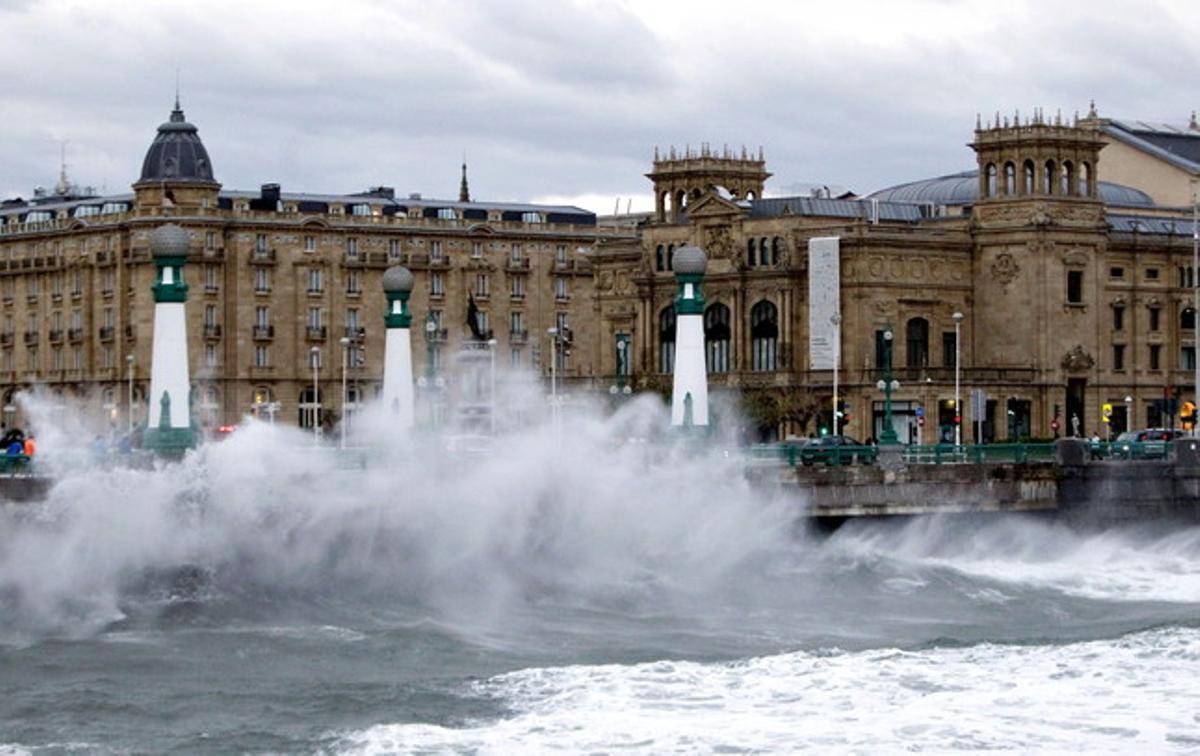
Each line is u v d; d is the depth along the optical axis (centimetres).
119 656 17325
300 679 16500
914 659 17025
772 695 15412
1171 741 13888
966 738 13962
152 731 14638
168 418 19888
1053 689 15575
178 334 19962
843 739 13912
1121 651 17375
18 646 17712
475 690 15775
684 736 14000
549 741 13912
